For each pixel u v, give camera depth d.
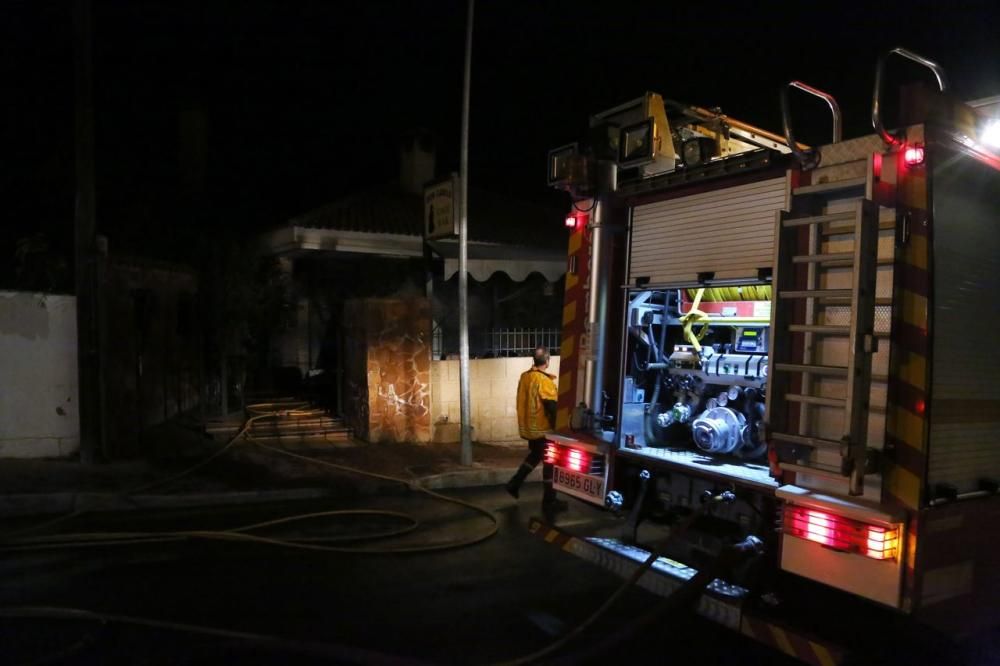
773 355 3.80
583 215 5.56
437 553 6.39
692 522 4.55
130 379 9.42
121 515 7.34
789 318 3.89
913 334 3.52
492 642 4.61
